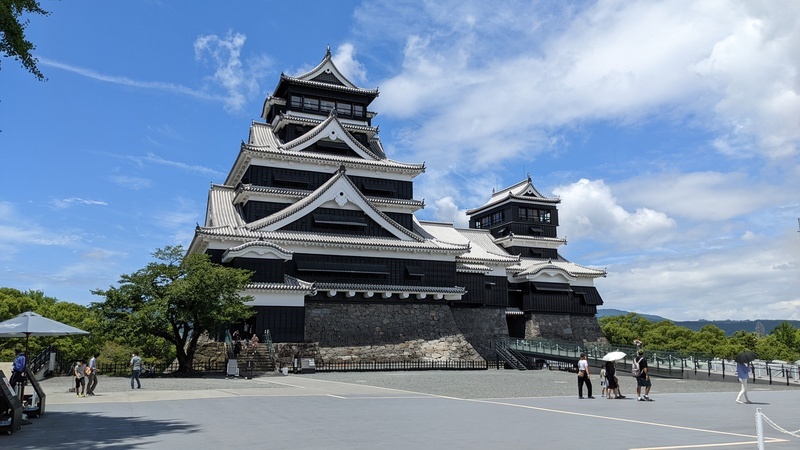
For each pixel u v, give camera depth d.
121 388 28.05
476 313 64.56
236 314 38.75
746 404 22.73
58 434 14.24
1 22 15.62
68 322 53.69
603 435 14.04
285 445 12.46
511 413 18.69
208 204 59.56
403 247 54.47
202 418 16.95
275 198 55.19
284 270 49.53
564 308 73.12
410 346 52.78
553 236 81.31
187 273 39.31
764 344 86.19
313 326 49.81
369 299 53.12
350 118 66.50
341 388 28.56
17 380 18.30
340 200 54.00
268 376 39.16
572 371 50.12
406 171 61.34
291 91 63.75
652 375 43.53
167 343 49.38
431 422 16.27
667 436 13.94
